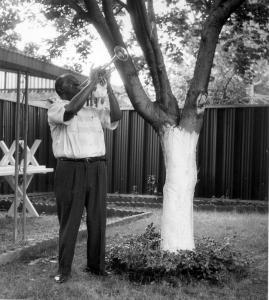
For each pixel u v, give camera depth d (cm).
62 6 650
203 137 969
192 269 423
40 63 524
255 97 1816
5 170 719
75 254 521
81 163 419
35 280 426
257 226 702
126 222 743
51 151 1085
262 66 1541
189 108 468
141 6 454
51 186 1093
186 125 465
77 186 419
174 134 466
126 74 468
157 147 1015
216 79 1376
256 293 399
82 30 732
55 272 452
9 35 812
